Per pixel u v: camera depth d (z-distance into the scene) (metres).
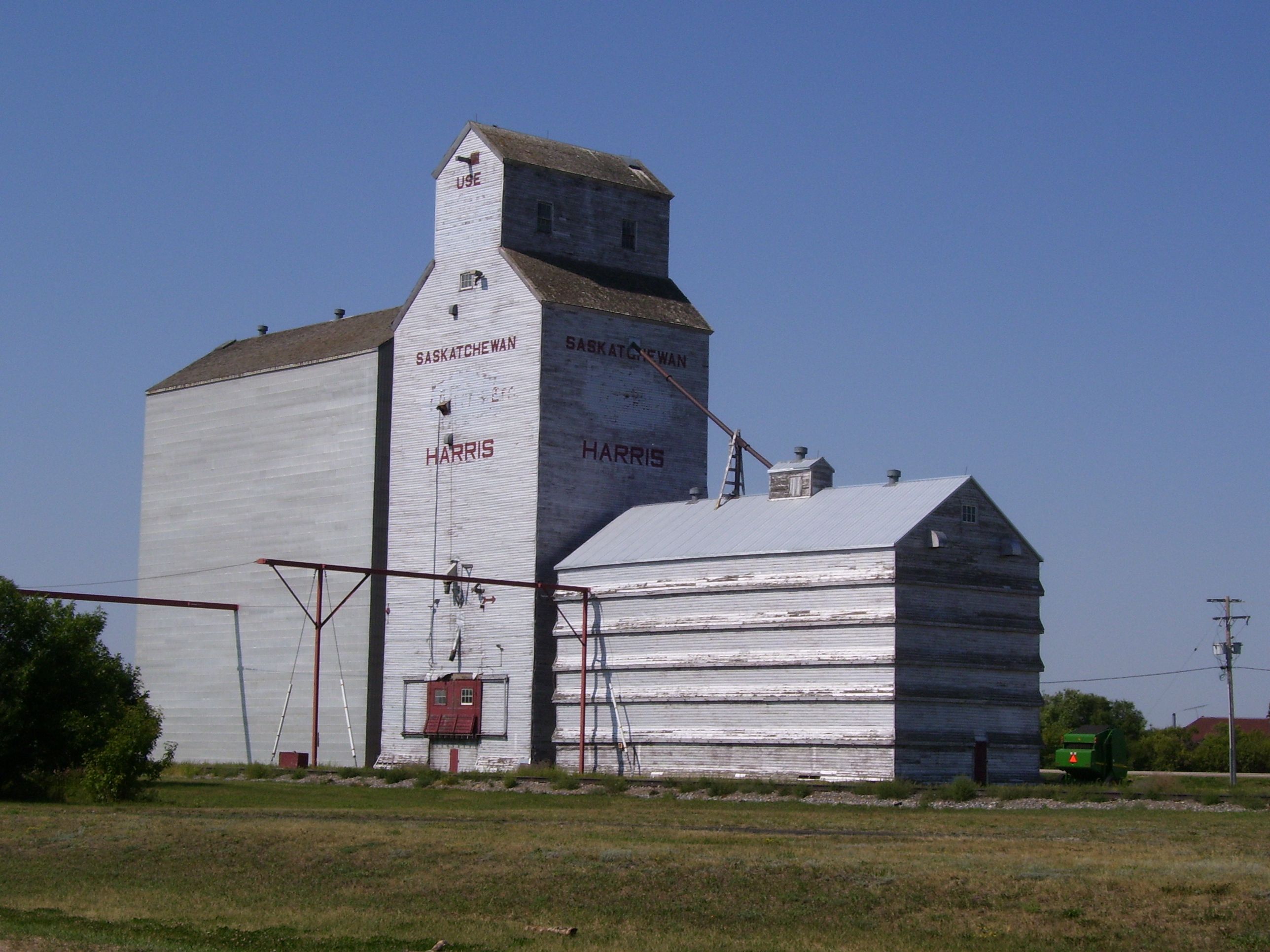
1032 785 70.25
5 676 65.19
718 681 77.38
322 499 98.38
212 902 38.75
